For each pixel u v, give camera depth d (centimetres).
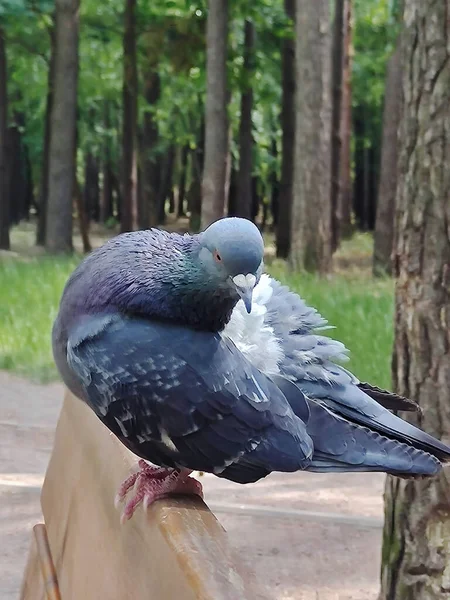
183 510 70
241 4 459
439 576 103
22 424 191
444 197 100
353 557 130
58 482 92
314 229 377
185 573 62
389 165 404
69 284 83
